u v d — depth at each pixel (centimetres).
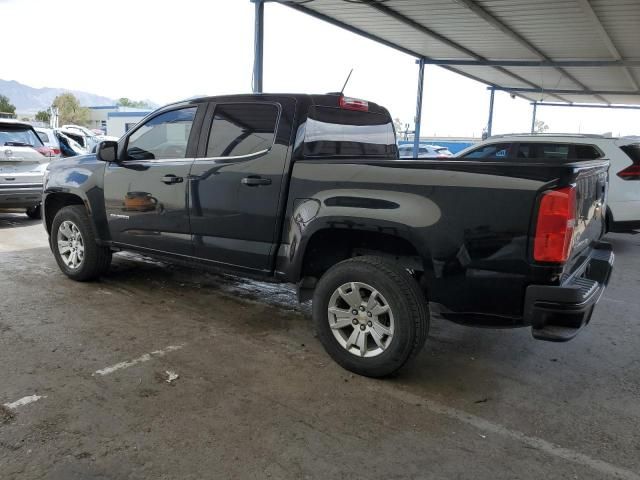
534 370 388
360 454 277
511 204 306
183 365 375
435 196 328
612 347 436
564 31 1371
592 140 789
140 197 488
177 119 468
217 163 430
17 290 534
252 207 410
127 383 345
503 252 310
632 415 326
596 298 323
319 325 379
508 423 313
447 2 1147
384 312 350
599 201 397
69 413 306
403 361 346
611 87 2375
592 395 351
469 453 281
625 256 802
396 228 338
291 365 381
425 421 312
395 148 526
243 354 397
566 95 2692
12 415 302
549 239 299
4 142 884
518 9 1200
